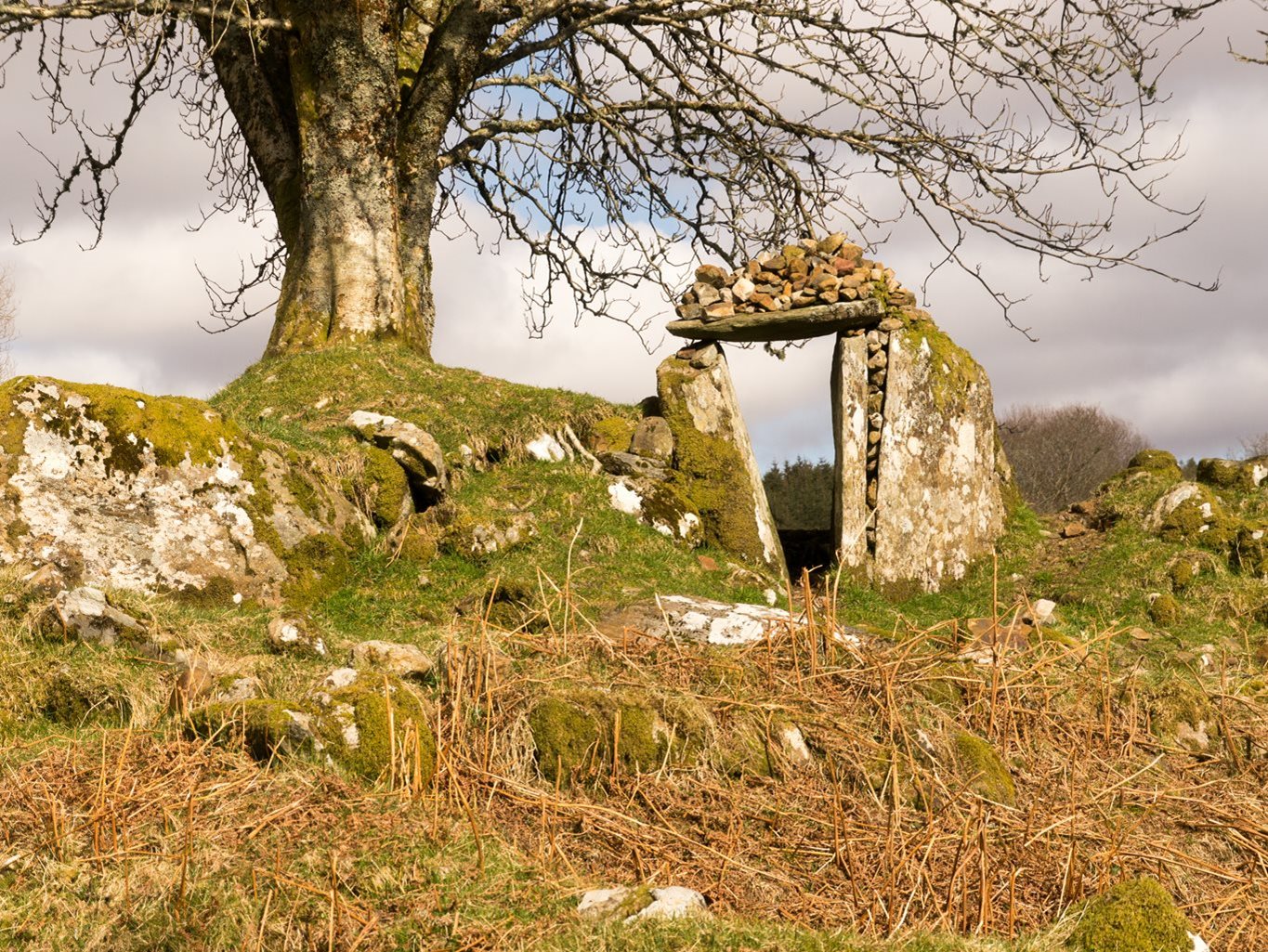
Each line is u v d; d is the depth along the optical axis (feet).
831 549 42.80
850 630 26.55
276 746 18.03
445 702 20.53
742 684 21.95
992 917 15.92
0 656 20.47
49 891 14.66
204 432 28.78
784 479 79.15
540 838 16.97
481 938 13.91
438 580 31.32
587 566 32.91
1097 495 45.21
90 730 19.39
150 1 43.98
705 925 13.78
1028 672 24.13
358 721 18.39
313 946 13.74
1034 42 50.31
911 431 41.24
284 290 49.85
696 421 39.99
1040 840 18.12
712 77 56.95
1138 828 19.47
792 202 57.77
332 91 47.06
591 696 19.92
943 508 41.45
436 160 52.24
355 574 30.94
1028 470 107.96
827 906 15.92
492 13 49.78
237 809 16.51
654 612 26.71
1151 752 23.34
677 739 19.60
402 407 39.47
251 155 53.36
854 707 21.71
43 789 16.87
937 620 37.88
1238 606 36.73
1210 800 21.33
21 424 26.22
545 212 59.41
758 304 41.88
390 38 47.16
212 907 14.34
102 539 26.32
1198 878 18.29
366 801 16.87
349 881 14.94
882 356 41.78
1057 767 21.77
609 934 13.58
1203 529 39.78
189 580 27.14
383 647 23.36
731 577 35.81
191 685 20.36
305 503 30.45
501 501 35.45
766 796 19.03
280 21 47.29
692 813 18.25
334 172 47.62
